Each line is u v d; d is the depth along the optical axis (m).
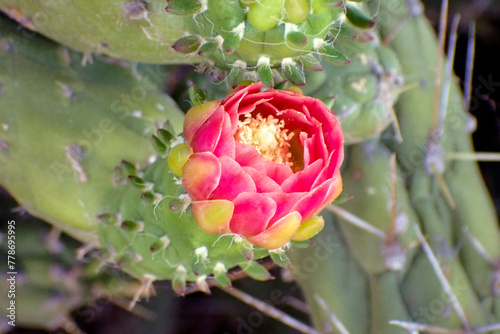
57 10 0.37
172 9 0.33
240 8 0.33
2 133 0.38
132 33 0.36
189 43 0.34
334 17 0.33
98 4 0.35
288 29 0.33
